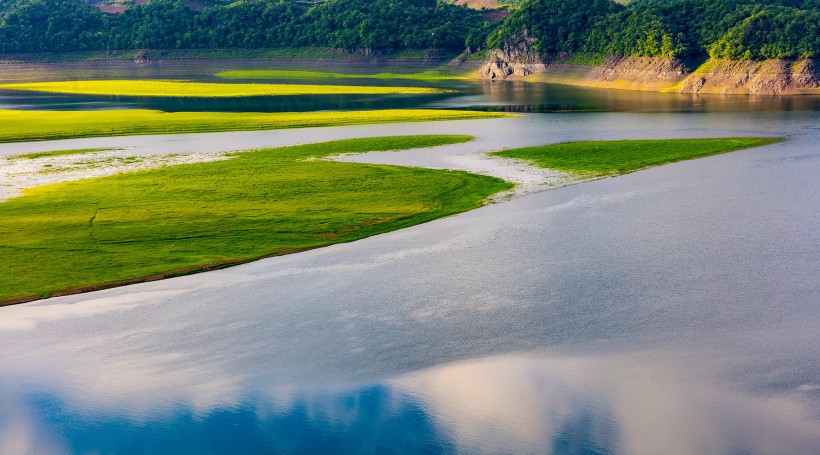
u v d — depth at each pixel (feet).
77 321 118.11
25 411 93.76
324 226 168.04
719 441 83.41
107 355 106.83
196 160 246.68
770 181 204.85
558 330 110.63
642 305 118.73
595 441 84.33
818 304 117.91
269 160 245.65
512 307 119.14
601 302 120.16
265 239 159.02
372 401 93.86
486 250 147.64
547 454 82.74
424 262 141.49
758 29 505.25
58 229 166.71
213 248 153.17
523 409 90.94
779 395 91.81
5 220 174.40
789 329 109.19
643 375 97.40
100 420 91.61
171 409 93.45
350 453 84.38
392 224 168.66
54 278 136.36
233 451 85.35
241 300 125.08
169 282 134.31
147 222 172.24
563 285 127.75
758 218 167.12
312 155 254.27
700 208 176.65
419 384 97.09
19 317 119.75
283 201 191.42
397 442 85.87
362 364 102.53
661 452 81.97
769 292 123.13
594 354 103.14
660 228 160.25
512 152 254.88
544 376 97.96
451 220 171.01
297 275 136.46
